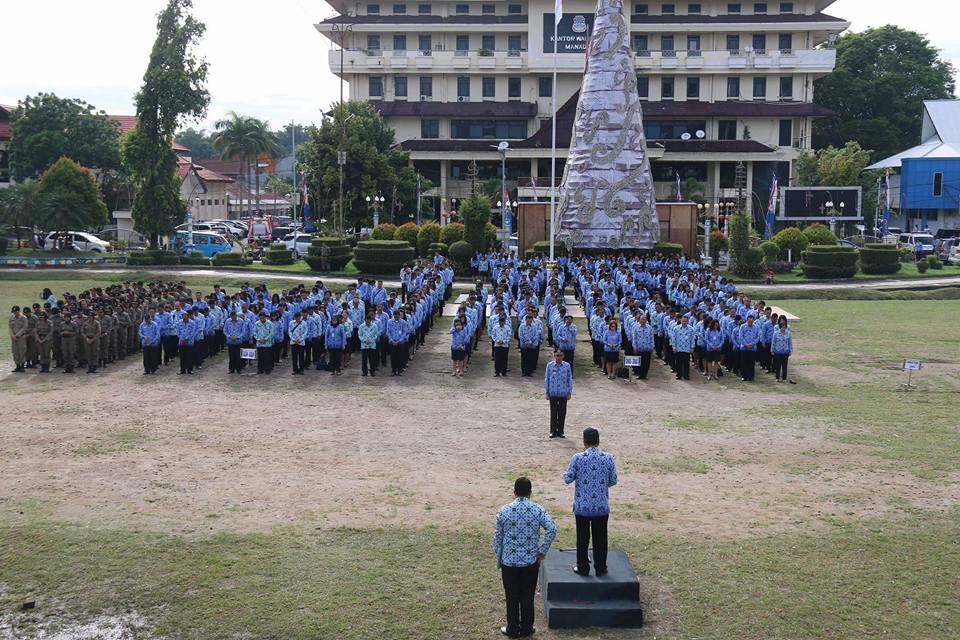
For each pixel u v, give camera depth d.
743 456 17.83
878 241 72.25
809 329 35.97
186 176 83.06
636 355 26.72
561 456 17.83
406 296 37.94
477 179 79.88
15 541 13.12
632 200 52.78
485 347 31.98
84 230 70.38
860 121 96.56
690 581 11.98
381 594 11.61
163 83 57.12
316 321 27.34
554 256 49.12
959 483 16.09
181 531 13.59
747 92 85.44
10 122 82.19
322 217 71.38
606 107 52.75
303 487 15.73
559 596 11.06
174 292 32.72
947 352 30.80
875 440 19.14
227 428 19.89
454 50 86.44
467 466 17.11
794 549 13.02
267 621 10.92
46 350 26.61
